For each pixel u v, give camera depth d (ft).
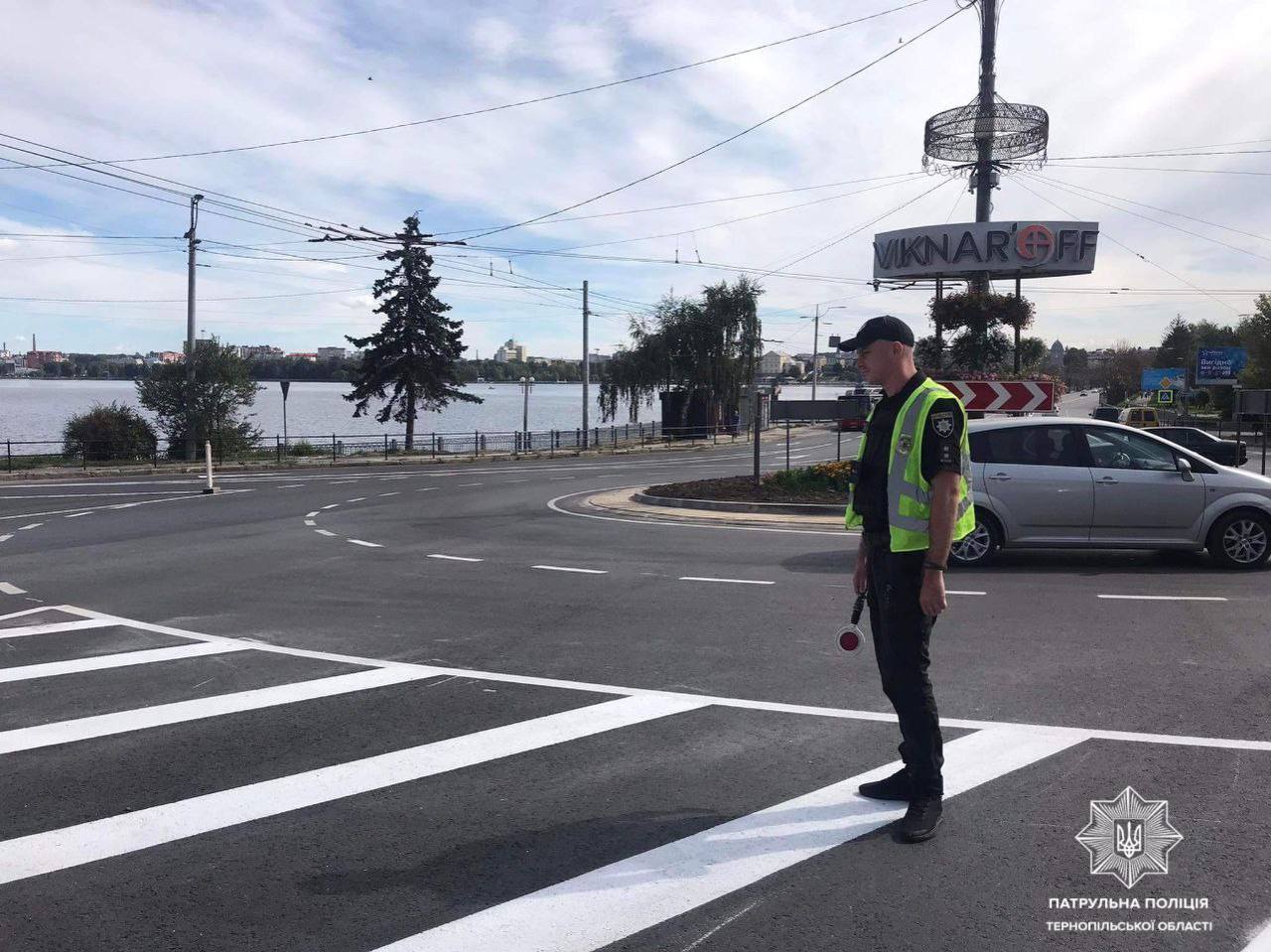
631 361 180.86
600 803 14.65
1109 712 18.74
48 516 59.41
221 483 87.81
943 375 66.85
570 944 10.69
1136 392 310.24
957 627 26.08
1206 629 25.73
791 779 15.51
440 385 161.58
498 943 10.73
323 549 43.39
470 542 45.47
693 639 25.38
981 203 81.92
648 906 11.50
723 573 35.65
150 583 34.83
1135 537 35.42
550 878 12.25
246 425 128.57
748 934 10.85
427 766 16.33
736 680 21.47
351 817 14.26
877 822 13.80
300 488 81.20
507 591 32.60
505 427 279.90
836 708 19.34
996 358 78.69
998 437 36.40
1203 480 35.35
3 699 20.44
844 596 31.14
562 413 372.99
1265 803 14.34
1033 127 79.56
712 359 179.32
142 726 18.62
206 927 11.16
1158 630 25.64
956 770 15.71
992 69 80.33
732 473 100.37
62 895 11.96
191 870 12.62
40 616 29.04
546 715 19.11
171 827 13.96
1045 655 23.08
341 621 27.99
